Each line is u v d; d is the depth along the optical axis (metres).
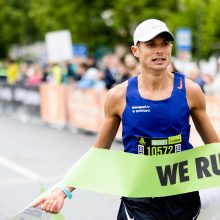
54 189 5.32
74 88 21.12
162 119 5.20
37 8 56.25
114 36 53.75
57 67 25.81
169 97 5.20
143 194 5.27
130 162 5.32
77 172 5.34
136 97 5.23
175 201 5.35
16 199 11.26
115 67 21.06
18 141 19.09
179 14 45.34
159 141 5.25
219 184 5.32
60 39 28.22
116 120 5.41
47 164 14.80
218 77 16.81
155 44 5.07
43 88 23.78
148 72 5.16
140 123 5.24
